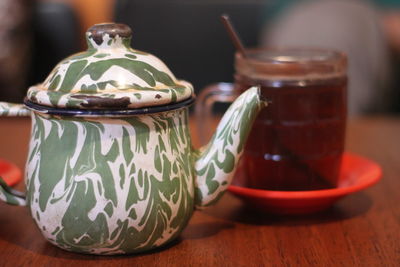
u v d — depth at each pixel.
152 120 0.63
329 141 0.81
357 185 0.80
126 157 0.62
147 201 0.63
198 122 0.99
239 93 0.83
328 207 0.84
